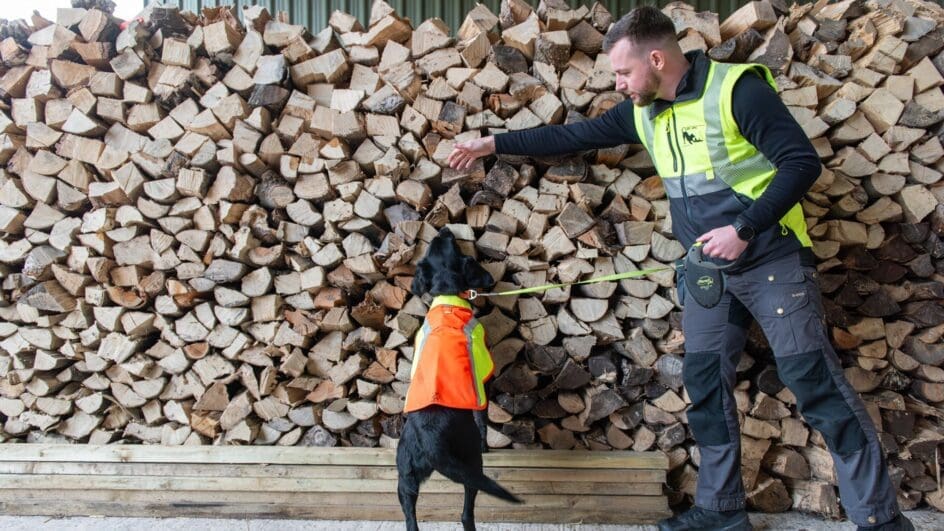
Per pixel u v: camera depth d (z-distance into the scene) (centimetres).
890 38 241
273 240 259
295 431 265
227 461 256
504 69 252
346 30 265
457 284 228
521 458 251
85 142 256
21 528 246
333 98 254
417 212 252
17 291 267
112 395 273
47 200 261
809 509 250
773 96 186
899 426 252
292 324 259
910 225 245
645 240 250
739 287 207
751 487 251
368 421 261
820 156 246
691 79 197
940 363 251
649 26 191
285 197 253
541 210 250
